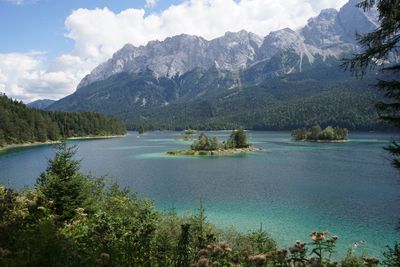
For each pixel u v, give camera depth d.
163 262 8.97
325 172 71.50
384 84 11.46
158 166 82.81
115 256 8.48
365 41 11.40
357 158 96.31
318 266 8.29
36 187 19.36
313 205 42.47
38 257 7.45
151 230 10.12
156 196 48.06
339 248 26.94
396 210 40.03
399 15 10.41
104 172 72.62
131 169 77.50
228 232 21.31
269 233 30.95
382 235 30.58
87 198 18.38
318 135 169.75
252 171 73.62
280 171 73.56
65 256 7.61
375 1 10.91
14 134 145.00
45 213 13.41
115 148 137.75
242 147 125.06
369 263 9.94
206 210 39.88
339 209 40.56
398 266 12.62
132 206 18.92
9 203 12.60
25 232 9.02
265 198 46.78
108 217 13.83
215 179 63.28
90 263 7.52
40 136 161.75
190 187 55.16
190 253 9.27
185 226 8.95
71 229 13.38
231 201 44.69
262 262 7.90
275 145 144.12
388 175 67.12
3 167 79.81
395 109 11.55
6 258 7.35
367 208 41.16
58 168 18.47
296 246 8.77
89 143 170.00
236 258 8.56
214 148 118.44
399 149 11.99
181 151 114.88
